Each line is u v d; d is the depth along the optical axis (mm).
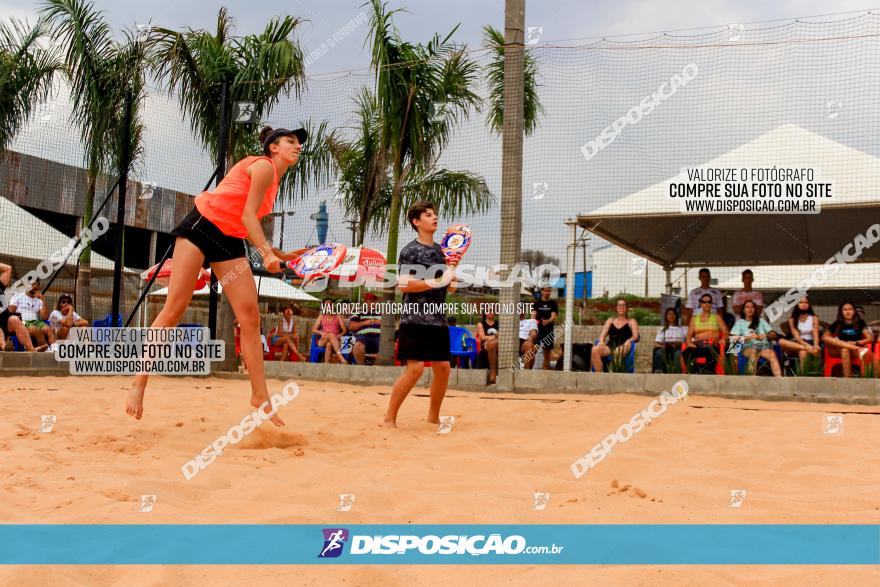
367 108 12445
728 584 2148
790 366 9156
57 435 4594
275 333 11922
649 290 13867
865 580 2182
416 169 11984
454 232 8539
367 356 11773
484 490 3367
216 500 3135
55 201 14102
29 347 9844
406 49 11508
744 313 9156
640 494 3309
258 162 4590
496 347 9570
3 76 11508
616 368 9297
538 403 7305
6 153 12469
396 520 2830
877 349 8445
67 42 11242
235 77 11070
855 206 10062
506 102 9125
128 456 4039
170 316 4602
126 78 11109
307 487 3357
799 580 2178
